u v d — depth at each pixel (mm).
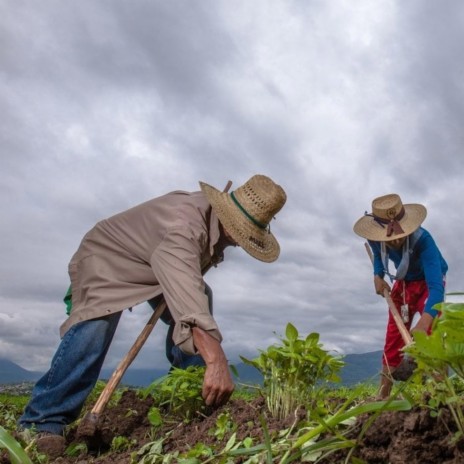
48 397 1857
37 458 1604
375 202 2668
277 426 1383
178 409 1841
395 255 2693
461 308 874
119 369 1841
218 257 1991
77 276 1996
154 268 1795
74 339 1888
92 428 1725
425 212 2592
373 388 2156
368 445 1026
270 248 1954
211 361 1624
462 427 925
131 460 1463
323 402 1480
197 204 1859
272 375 1606
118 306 1899
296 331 1621
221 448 1350
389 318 2697
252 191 1878
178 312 1713
